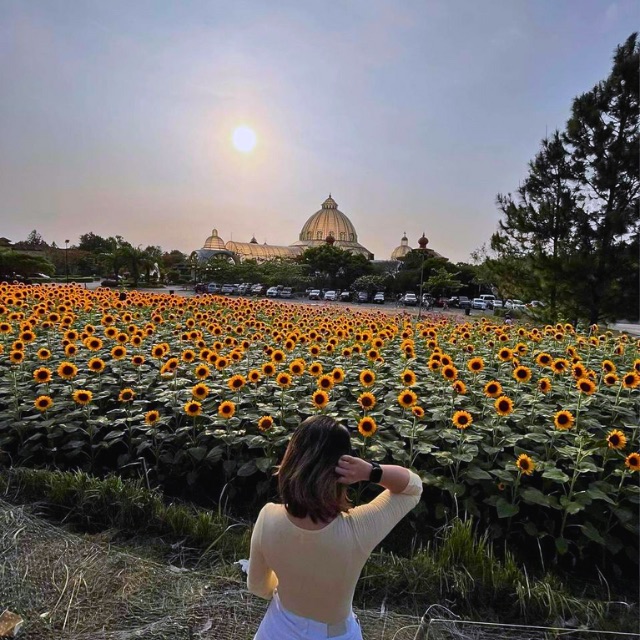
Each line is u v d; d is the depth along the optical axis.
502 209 17.48
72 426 4.68
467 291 55.47
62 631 2.52
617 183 15.20
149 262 52.66
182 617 2.62
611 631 2.71
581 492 3.54
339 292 55.47
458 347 8.62
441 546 3.46
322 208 122.31
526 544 3.62
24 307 11.06
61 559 3.08
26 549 3.14
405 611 2.85
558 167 16.03
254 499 4.14
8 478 4.03
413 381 5.18
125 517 3.59
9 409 5.14
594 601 3.01
